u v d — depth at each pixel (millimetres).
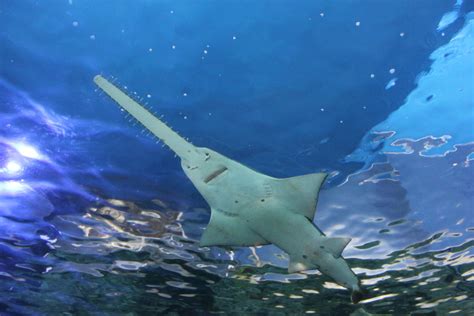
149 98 4402
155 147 4793
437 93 4480
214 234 3488
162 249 5559
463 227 5156
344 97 4520
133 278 5980
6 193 4891
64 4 4453
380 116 4555
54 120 4590
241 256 5594
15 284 6117
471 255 5410
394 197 4977
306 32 4504
